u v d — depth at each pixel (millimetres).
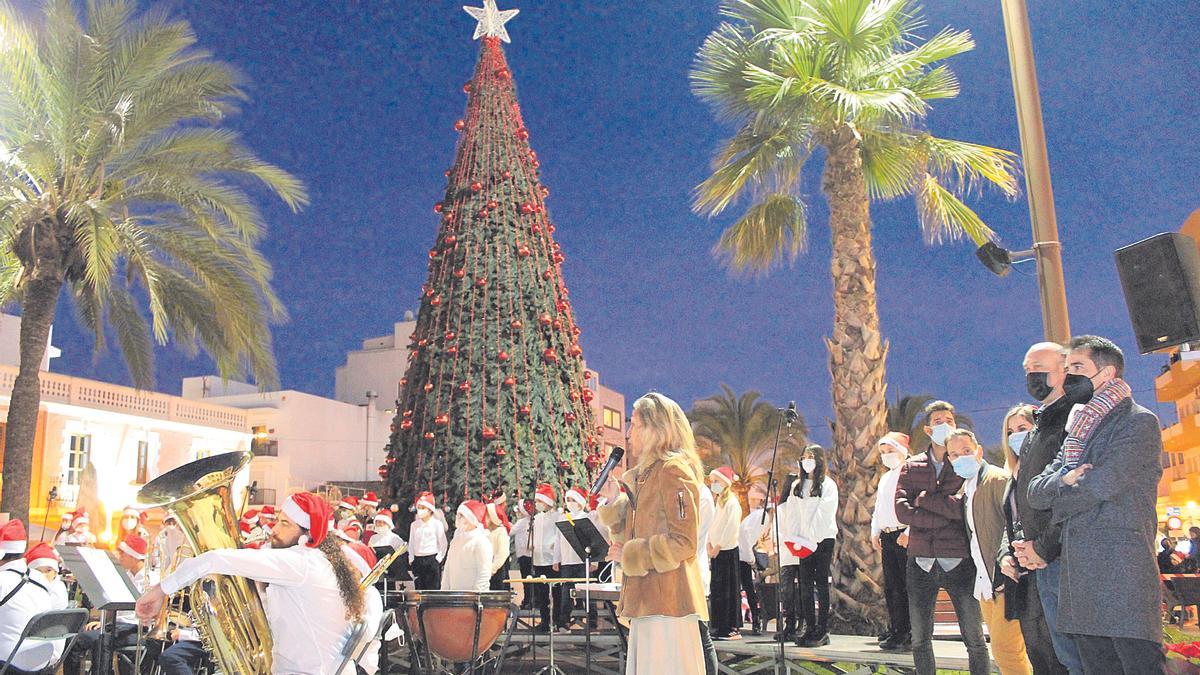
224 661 5180
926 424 7426
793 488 10109
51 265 15867
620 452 6621
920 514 7152
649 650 5105
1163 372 34562
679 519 5051
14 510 15469
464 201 17625
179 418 31453
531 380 16219
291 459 38062
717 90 13484
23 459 15625
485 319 16453
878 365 12125
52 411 26750
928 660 7055
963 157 12961
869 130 13258
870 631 11328
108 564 8430
